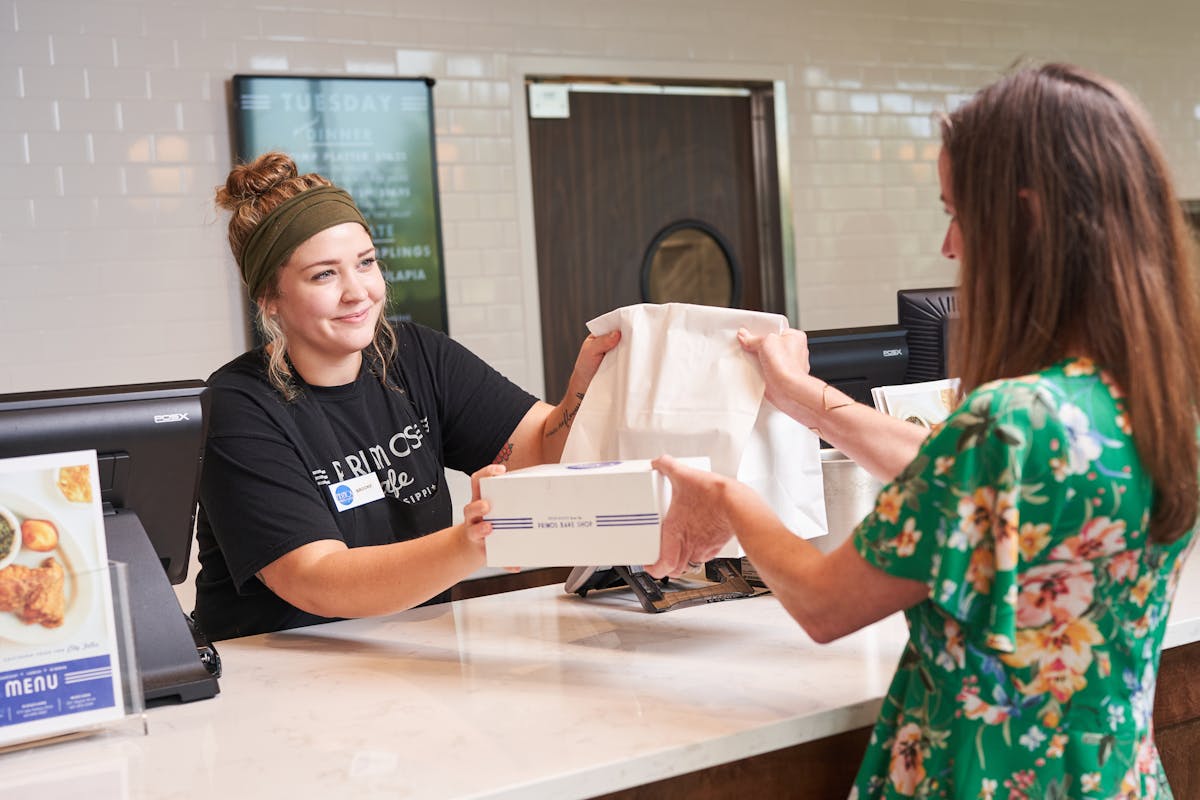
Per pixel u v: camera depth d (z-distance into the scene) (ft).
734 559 5.71
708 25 15.67
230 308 13.46
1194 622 4.50
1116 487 3.18
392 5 14.05
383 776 3.59
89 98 12.83
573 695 4.25
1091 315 3.25
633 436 4.95
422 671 4.70
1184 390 3.24
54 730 4.03
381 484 6.03
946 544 3.15
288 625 5.81
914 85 17.04
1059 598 3.27
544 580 9.82
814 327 16.55
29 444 4.45
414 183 14.06
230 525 5.35
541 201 15.10
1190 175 18.70
